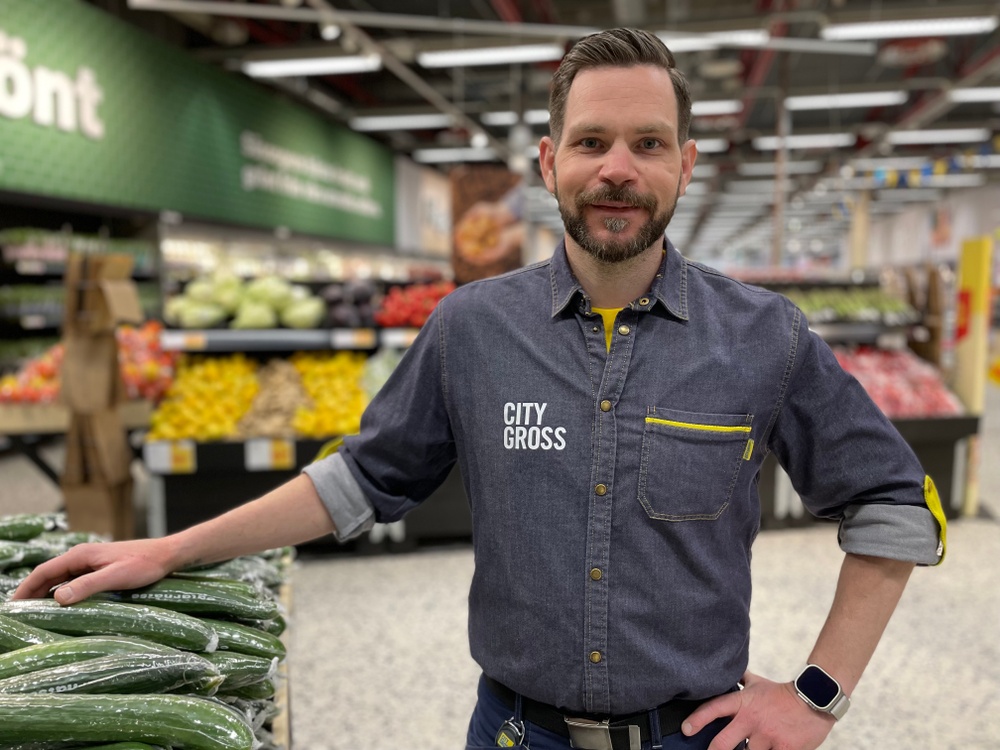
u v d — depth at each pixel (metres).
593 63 1.11
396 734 2.52
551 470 1.14
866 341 5.31
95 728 0.92
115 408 3.83
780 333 1.16
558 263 1.20
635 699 1.11
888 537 1.15
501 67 12.79
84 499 3.74
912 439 4.55
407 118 13.12
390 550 4.22
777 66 12.34
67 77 6.79
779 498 4.52
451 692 2.78
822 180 20.56
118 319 3.64
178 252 9.17
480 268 4.61
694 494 1.11
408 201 16.77
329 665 2.98
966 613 3.35
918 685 2.79
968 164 16.92
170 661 1.02
